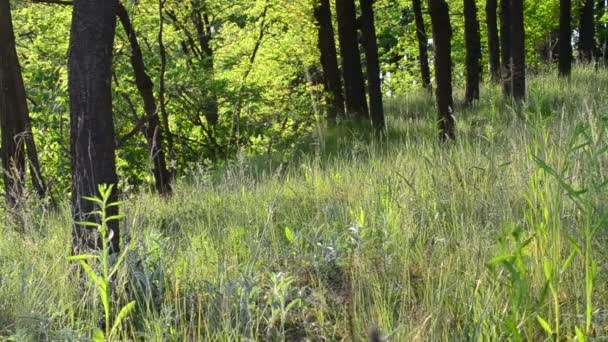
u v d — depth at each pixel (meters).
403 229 5.41
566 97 15.89
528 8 33.09
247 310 4.18
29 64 17.77
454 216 5.54
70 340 4.06
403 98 26.17
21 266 5.49
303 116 19.28
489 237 5.02
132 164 16.22
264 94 19.59
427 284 4.23
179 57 20.44
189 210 7.65
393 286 4.53
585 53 27.69
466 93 21.06
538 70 24.61
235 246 5.54
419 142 8.95
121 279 4.65
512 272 3.00
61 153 13.63
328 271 5.12
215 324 4.29
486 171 6.22
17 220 7.26
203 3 21.33
